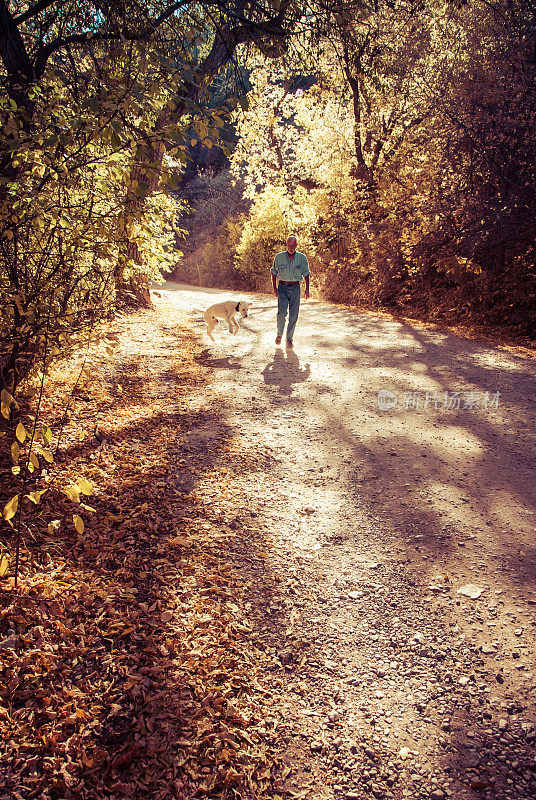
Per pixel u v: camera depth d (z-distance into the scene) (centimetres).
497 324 1120
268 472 458
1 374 415
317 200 1892
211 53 699
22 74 419
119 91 313
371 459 480
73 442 481
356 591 307
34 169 364
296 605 296
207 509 395
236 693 238
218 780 199
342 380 722
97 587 303
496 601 293
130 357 798
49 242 406
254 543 354
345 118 1766
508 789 194
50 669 246
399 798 192
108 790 194
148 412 586
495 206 1031
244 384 702
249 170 2364
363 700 235
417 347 944
